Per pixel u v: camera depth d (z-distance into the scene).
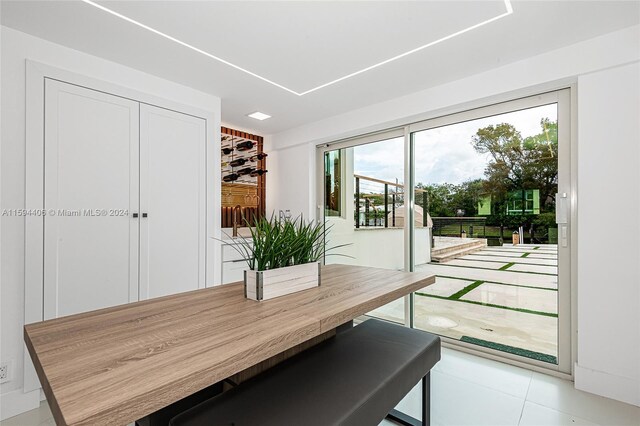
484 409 1.89
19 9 1.75
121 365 0.70
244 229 3.99
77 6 1.73
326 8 1.75
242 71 2.53
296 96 3.04
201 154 2.94
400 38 2.05
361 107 3.33
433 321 3.01
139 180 2.54
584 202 2.07
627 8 1.74
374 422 1.09
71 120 2.19
